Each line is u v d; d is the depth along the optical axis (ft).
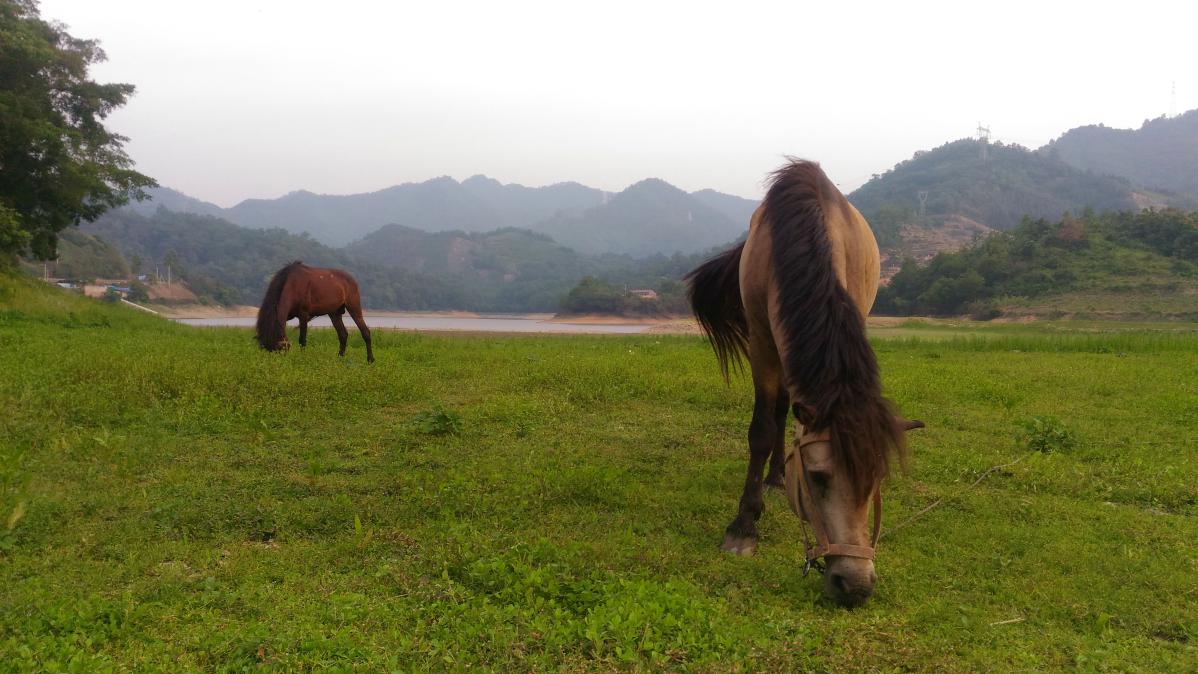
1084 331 126.72
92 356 30.66
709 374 34.91
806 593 12.50
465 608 11.03
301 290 38.93
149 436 21.08
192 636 10.23
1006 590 12.95
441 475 18.75
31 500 15.26
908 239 453.99
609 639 10.16
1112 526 16.26
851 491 11.03
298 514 15.57
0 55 77.25
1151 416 27.45
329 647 9.77
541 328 236.22
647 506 17.04
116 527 14.47
